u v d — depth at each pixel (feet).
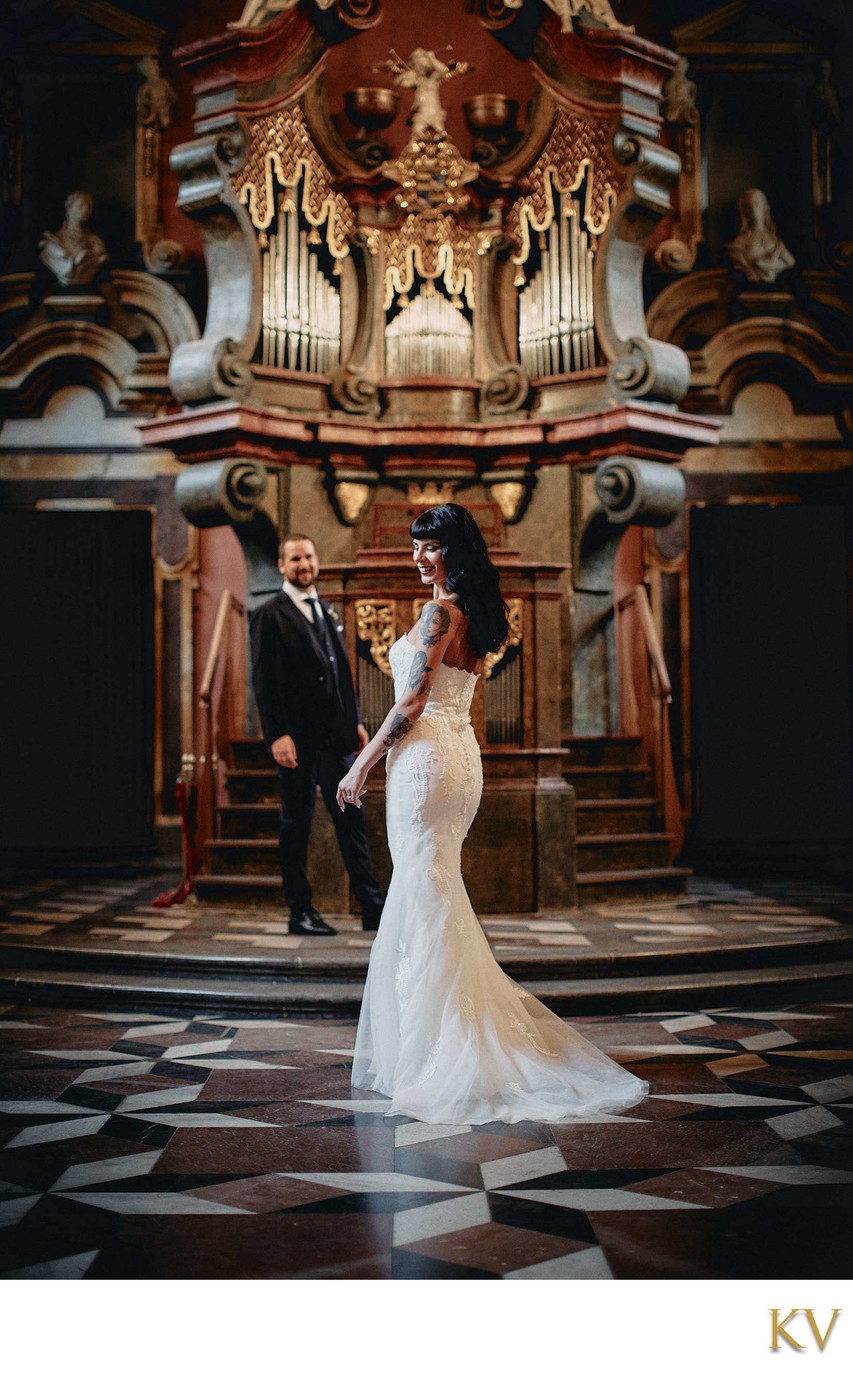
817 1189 9.67
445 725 12.59
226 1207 9.29
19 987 17.12
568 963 16.84
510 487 27.14
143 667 30.58
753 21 30.71
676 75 30.66
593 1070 12.41
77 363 30.50
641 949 17.42
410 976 12.21
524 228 27.32
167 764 30.55
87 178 30.71
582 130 26.43
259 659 18.51
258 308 25.71
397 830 12.54
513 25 26.61
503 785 21.01
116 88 30.58
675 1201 9.41
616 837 22.95
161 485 30.63
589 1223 8.96
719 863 30.32
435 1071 11.82
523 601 21.18
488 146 27.55
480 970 12.29
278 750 18.37
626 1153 10.55
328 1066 13.52
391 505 27.17
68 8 30.45
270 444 25.72
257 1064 13.61
